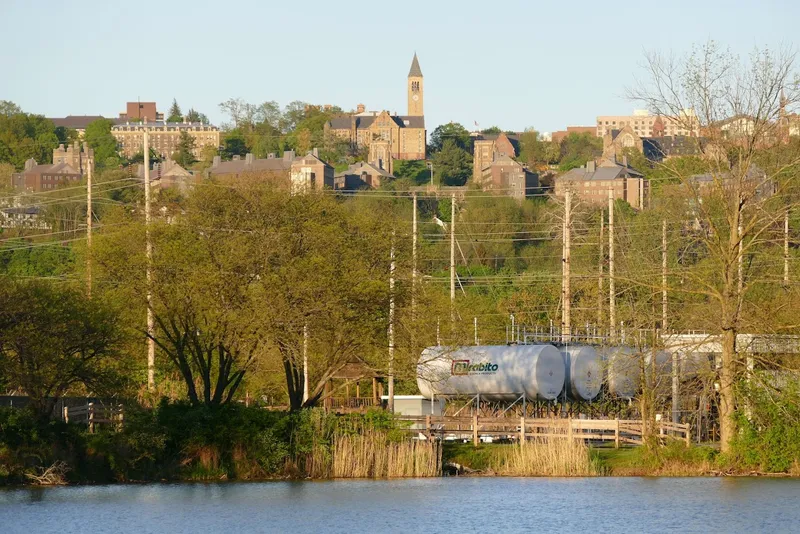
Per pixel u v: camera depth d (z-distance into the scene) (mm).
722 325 199375
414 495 182500
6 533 149375
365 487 192750
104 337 196875
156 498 178625
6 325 188875
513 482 198000
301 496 181375
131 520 158875
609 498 177750
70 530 151625
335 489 190125
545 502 174500
